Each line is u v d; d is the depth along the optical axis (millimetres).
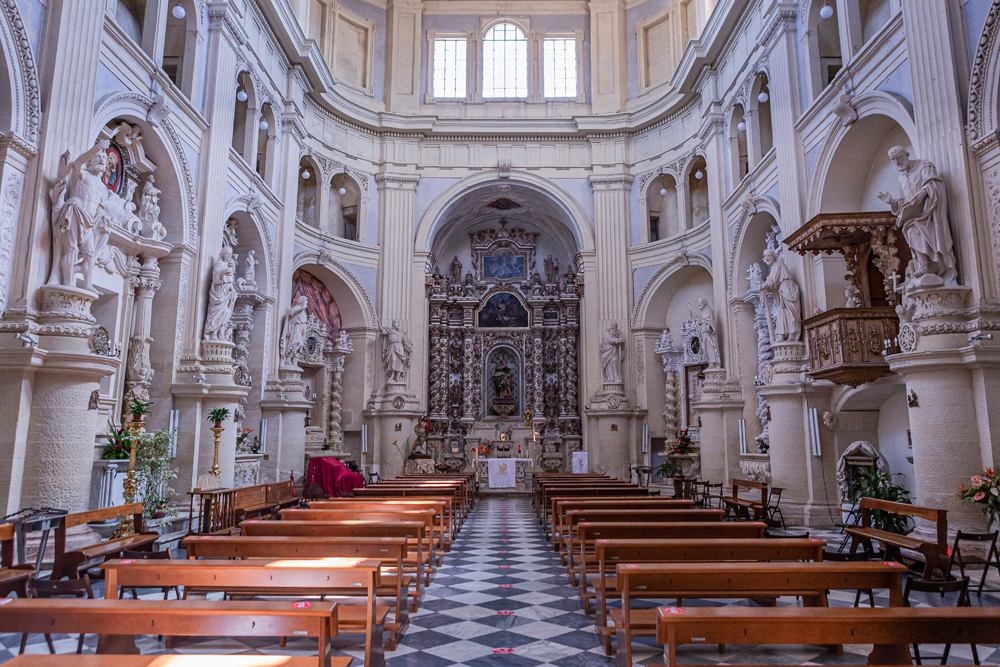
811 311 12211
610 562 6516
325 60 19984
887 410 11445
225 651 4996
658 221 21938
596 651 5160
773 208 13891
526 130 22125
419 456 19875
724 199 17062
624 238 21422
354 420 20469
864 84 10742
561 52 23406
